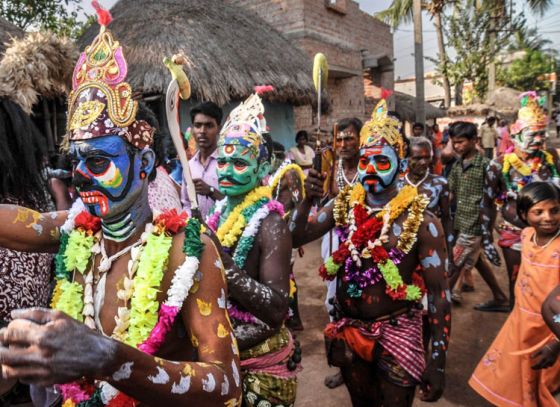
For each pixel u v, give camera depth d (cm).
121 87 119
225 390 105
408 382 220
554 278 232
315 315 460
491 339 403
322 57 242
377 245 221
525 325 240
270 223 200
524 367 236
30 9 910
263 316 177
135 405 119
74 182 122
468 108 1948
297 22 1100
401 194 229
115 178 118
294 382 209
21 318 79
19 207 142
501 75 3303
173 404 97
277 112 928
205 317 115
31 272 160
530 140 382
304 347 394
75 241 128
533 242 248
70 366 80
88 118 116
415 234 218
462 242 457
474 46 2139
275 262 193
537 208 237
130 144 120
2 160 163
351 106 1313
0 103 171
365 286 224
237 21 851
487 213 425
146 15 771
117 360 87
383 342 223
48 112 330
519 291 248
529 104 386
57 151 326
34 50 195
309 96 870
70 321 82
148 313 115
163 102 668
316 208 369
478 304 480
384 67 1480
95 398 120
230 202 219
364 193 245
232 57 746
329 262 234
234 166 207
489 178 416
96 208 120
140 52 690
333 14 1206
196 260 115
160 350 124
